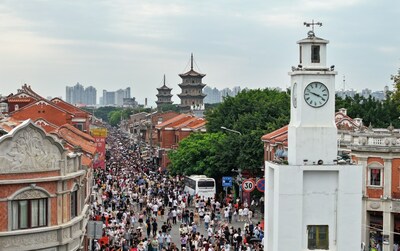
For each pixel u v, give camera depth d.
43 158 39.69
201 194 84.94
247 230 58.78
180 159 98.38
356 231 37.09
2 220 37.75
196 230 63.31
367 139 59.50
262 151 81.94
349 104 98.06
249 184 63.41
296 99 37.62
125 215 66.25
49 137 39.88
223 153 86.62
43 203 39.69
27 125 38.69
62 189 40.78
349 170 36.88
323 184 37.06
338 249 36.97
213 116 110.19
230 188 91.00
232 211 73.50
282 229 36.66
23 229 38.53
